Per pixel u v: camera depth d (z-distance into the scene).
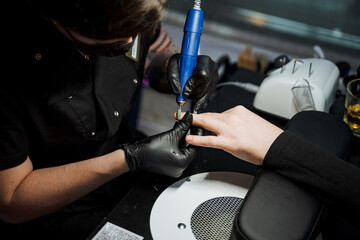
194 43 0.66
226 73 1.19
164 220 0.54
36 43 0.60
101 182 0.64
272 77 0.80
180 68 0.68
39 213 0.65
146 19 0.45
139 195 0.58
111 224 0.52
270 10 1.84
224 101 0.88
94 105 0.72
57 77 0.63
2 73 0.58
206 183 0.62
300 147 0.52
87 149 0.78
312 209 0.46
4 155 0.59
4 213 0.65
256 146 0.57
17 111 0.62
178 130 0.62
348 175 0.48
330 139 0.60
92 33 0.45
